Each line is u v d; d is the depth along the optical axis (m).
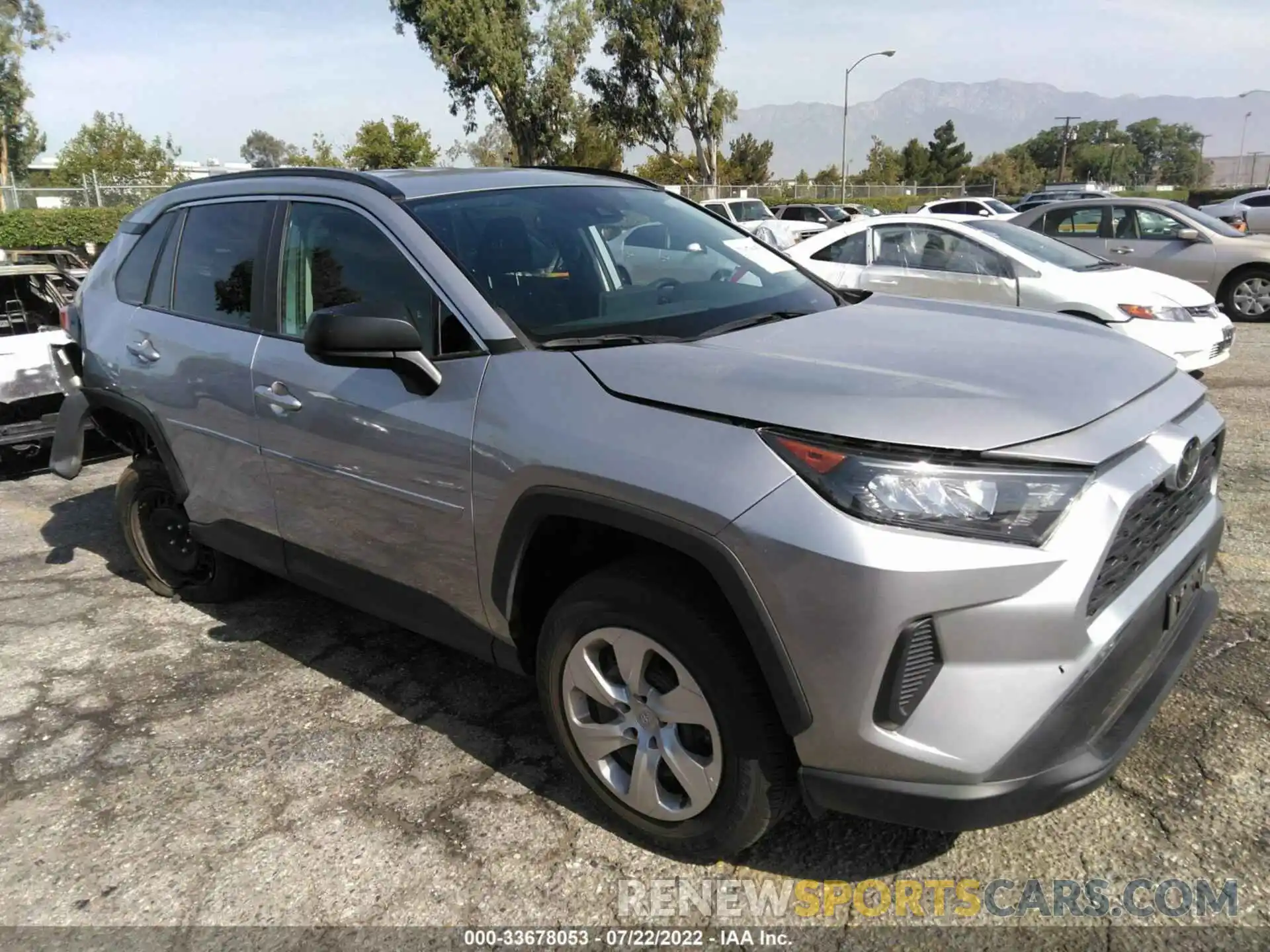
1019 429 1.99
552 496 2.31
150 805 2.84
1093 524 1.95
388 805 2.77
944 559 1.87
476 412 2.51
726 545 2.02
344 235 3.05
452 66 38.62
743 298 3.07
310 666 3.65
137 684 3.57
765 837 2.55
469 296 2.67
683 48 43.00
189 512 3.81
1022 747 1.93
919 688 1.94
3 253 7.64
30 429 6.08
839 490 1.93
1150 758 2.74
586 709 2.53
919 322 2.82
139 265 3.97
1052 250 7.93
